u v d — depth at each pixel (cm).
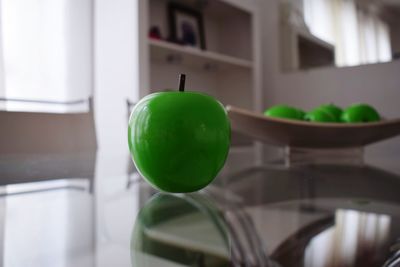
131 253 22
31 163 62
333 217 30
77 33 121
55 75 118
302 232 27
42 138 95
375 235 26
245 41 180
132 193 37
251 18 177
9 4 110
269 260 23
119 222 27
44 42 117
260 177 46
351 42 152
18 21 112
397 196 36
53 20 118
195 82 179
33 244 23
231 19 185
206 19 181
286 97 176
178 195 37
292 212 32
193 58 157
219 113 32
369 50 147
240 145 128
